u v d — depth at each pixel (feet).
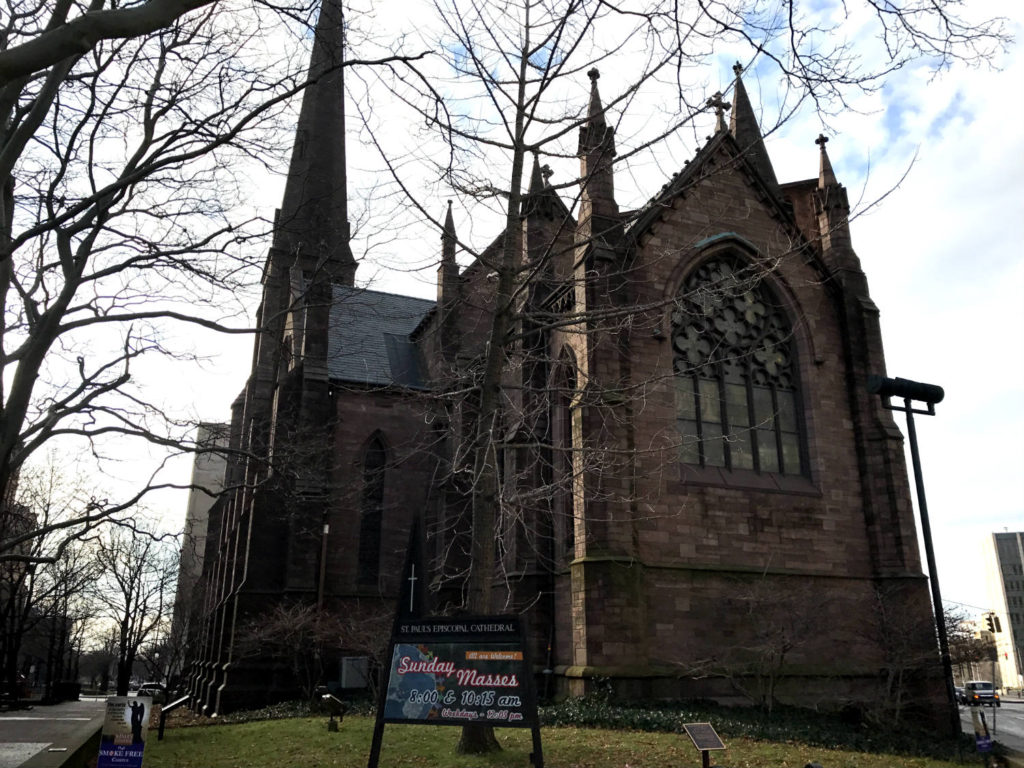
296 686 101.55
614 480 74.90
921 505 72.90
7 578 136.56
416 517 39.55
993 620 98.84
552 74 51.29
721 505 81.61
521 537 89.45
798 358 92.27
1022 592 574.15
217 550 149.79
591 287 80.94
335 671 104.78
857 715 73.36
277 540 107.76
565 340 86.17
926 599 83.41
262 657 102.37
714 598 77.56
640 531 76.89
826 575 83.61
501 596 91.25
